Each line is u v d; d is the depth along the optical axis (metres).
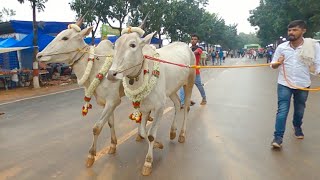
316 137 6.60
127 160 5.59
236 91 13.35
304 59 5.84
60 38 5.48
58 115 9.59
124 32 4.74
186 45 6.93
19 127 8.20
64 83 19.09
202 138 6.70
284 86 5.98
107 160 5.60
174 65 5.81
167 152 5.91
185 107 6.79
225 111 9.24
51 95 14.36
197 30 38.50
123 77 4.65
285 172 4.95
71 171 5.18
